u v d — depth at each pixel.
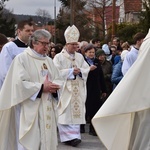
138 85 3.50
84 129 8.81
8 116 5.09
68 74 7.59
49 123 5.00
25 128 4.86
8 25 38.34
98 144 7.72
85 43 9.41
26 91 4.82
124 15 42.38
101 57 9.36
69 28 7.71
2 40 6.52
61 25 43.53
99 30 32.75
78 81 7.73
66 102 7.61
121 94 3.51
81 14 36.47
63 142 7.76
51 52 10.42
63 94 7.63
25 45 5.93
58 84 5.14
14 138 5.16
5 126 5.09
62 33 42.81
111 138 3.72
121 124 3.73
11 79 4.95
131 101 3.49
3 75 5.80
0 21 38.19
